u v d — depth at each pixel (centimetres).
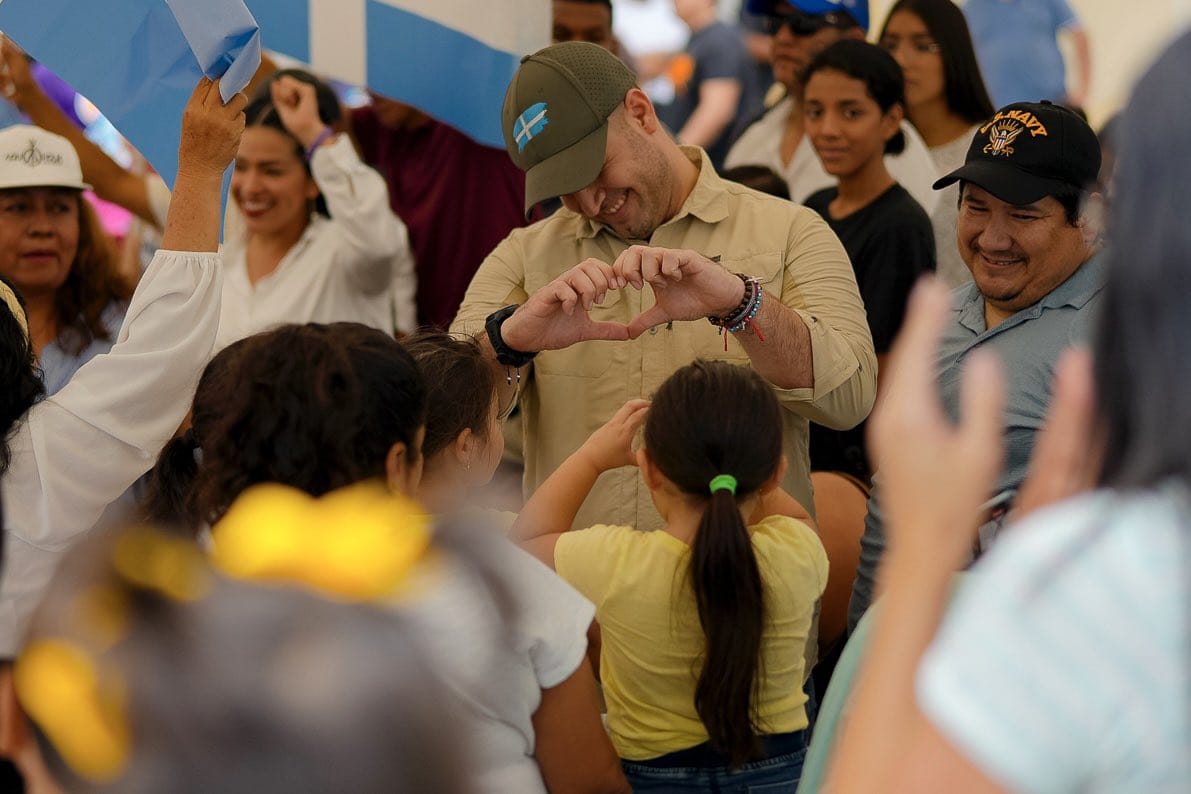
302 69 471
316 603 88
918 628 111
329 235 469
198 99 269
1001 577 110
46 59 291
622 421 292
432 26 371
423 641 88
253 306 462
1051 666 103
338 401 197
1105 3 606
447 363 257
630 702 264
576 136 308
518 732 202
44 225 400
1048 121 293
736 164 567
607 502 324
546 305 288
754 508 274
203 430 227
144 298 267
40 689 89
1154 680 102
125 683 86
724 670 248
